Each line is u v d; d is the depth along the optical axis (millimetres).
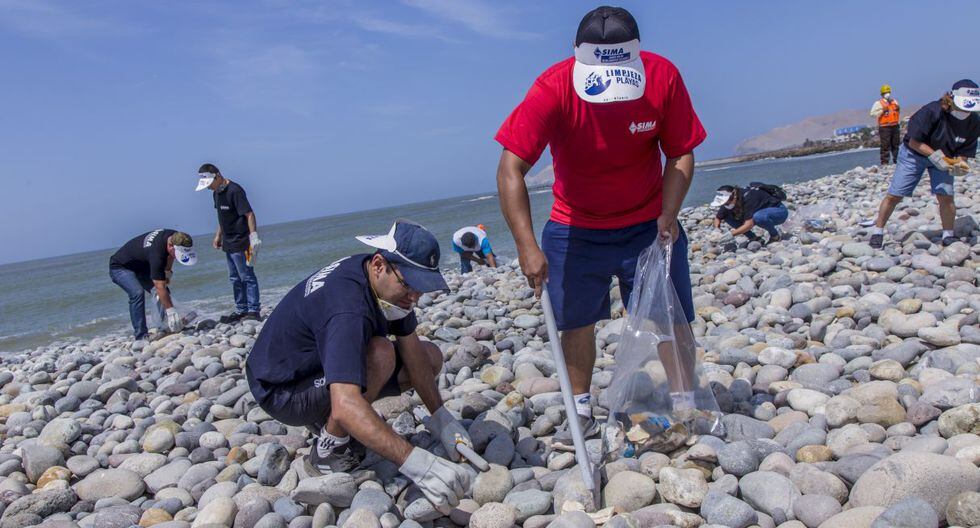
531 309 7387
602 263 3453
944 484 2445
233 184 8852
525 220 3164
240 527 3002
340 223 68812
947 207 7098
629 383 3352
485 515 2789
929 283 5766
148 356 7535
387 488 3195
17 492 3543
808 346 4762
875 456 2766
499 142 3207
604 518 2727
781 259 7598
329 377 2941
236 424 4488
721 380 4020
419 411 3975
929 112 6887
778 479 2746
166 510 3293
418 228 3121
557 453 3469
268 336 3316
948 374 3643
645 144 3260
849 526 2379
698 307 5965
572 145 3229
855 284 5969
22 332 13336
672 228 3314
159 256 8547
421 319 7410
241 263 9000
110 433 4469
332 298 3084
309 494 3027
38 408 5094
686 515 2654
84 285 23734
